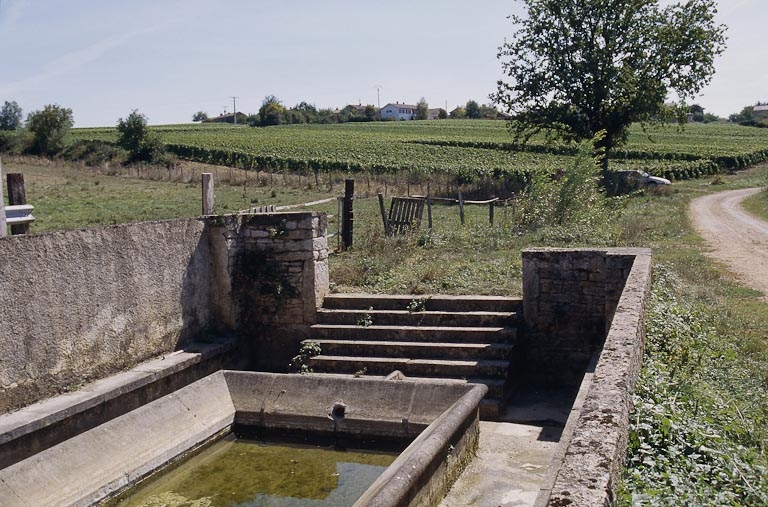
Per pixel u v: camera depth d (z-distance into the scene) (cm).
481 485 598
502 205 2488
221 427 726
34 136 5259
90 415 694
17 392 661
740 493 391
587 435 325
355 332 954
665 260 1429
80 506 557
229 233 970
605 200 1991
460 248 1447
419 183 3600
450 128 9688
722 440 454
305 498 595
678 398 536
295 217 980
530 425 755
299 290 990
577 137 3534
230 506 582
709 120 14812
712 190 4256
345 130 9369
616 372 416
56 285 709
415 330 926
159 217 2006
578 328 896
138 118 5169
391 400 712
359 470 655
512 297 961
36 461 549
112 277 786
